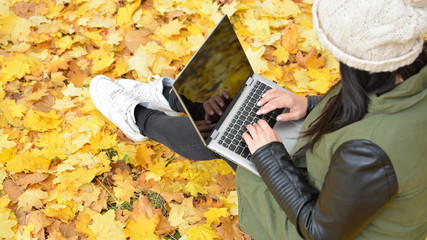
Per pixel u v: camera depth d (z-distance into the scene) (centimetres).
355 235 110
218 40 159
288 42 262
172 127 182
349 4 92
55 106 219
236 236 183
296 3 290
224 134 161
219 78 162
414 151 99
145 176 199
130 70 244
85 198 187
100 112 220
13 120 210
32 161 193
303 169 143
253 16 275
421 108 101
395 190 100
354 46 93
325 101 133
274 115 170
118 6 271
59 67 232
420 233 125
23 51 238
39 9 258
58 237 172
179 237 185
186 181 202
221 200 195
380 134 98
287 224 134
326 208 108
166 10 267
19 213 182
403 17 89
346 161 100
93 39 249
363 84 101
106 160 200
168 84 215
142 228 177
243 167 152
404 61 93
